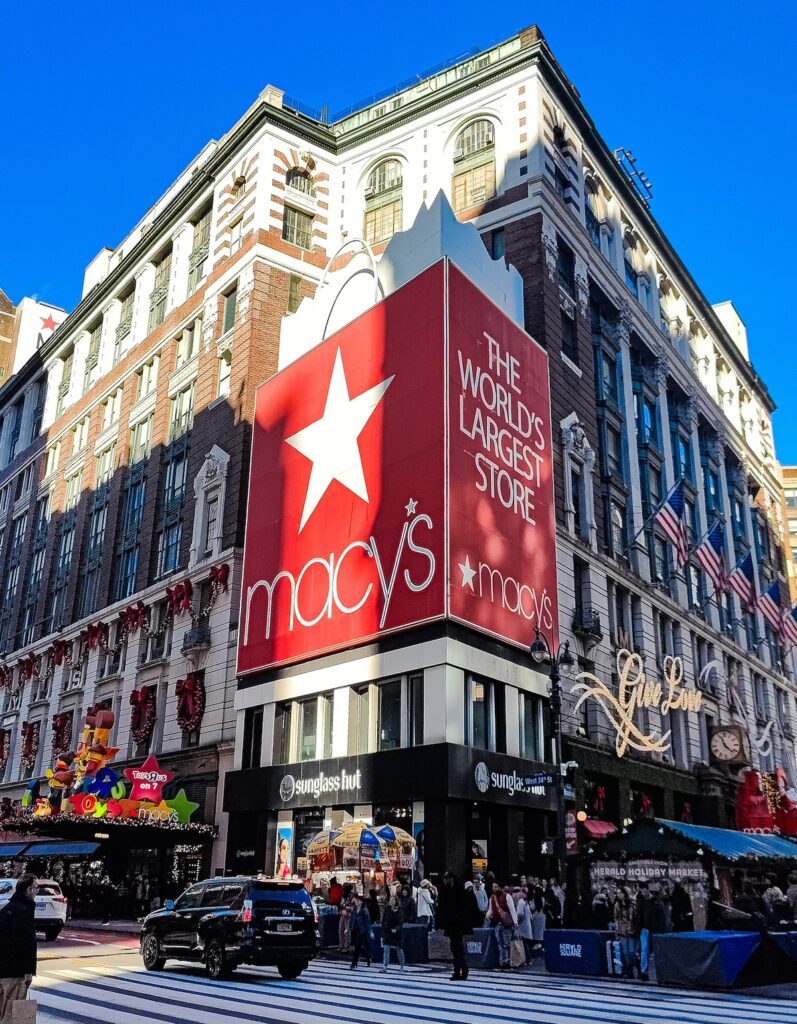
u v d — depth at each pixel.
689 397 57.38
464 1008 13.93
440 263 33.03
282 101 51.25
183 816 36.38
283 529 37.09
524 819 31.39
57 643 55.50
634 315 51.31
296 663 34.41
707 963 17.16
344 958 22.91
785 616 47.88
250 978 17.89
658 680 43.94
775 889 23.77
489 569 31.16
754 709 56.75
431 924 24.09
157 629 46.28
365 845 26.73
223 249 50.06
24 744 56.09
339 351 36.84
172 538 47.66
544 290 41.47
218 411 45.88
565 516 38.91
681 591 49.12
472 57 49.12
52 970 18.72
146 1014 12.69
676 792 42.59
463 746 27.70
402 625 29.83
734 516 63.34
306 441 37.28
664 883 23.72
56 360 71.19
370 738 30.41
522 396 36.06
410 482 31.30
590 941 19.42
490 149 46.19
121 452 55.59
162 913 19.19
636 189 55.53
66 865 42.22
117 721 46.53
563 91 47.69
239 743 36.38
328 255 49.12
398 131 49.75
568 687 35.22
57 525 62.88
